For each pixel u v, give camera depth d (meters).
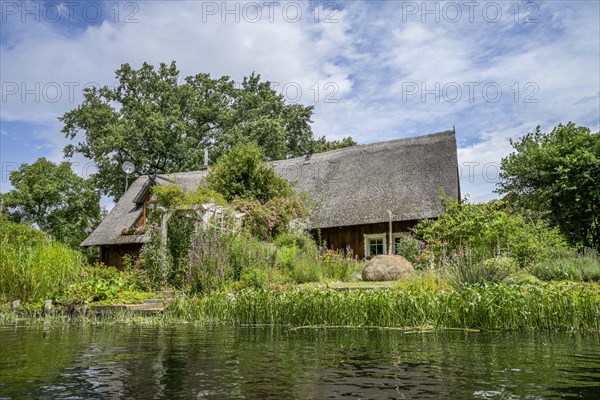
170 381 3.26
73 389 3.02
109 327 7.64
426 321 7.58
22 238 13.59
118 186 34.38
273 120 34.00
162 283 13.03
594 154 17.81
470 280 10.04
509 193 20.19
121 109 35.44
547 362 4.04
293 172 25.69
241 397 2.81
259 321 8.50
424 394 2.87
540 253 13.88
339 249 19.97
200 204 14.16
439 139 23.02
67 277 12.34
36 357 4.36
